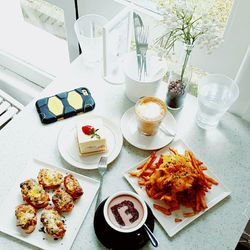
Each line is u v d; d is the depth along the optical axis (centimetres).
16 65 154
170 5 94
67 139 97
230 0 94
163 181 83
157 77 101
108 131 99
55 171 88
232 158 95
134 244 77
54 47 150
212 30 84
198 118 103
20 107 141
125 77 102
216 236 82
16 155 93
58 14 134
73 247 79
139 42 98
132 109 104
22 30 154
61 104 103
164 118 102
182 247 80
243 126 103
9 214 82
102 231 78
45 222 79
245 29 94
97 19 115
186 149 96
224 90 103
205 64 108
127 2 111
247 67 94
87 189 87
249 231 136
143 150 96
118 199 80
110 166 92
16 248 78
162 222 82
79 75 113
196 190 85
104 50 101
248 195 89
